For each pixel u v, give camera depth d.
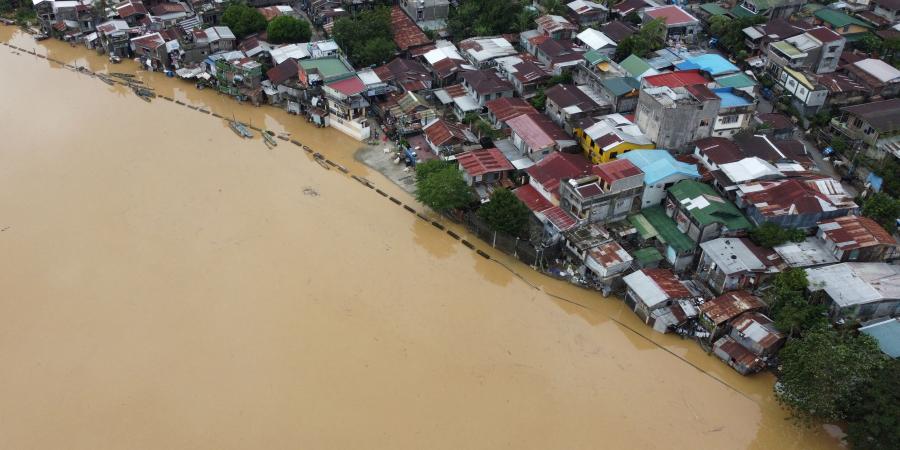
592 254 51.03
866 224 49.66
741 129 62.16
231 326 47.59
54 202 59.84
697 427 41.59
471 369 45.00
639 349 46.97
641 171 54.47
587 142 62.28
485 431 40.88
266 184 63.41
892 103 62.03
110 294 50.16
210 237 56.12
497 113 67.00
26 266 52.59
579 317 49.59
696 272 51.59
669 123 58.78
